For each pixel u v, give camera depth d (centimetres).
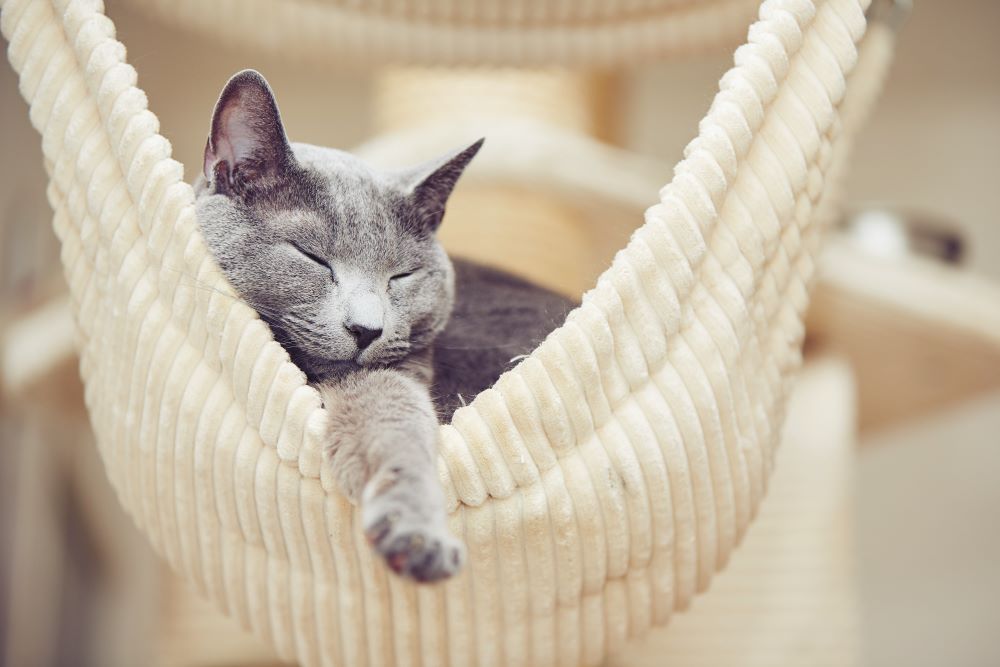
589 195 79
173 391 58
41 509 124
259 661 81
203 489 58
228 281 59
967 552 125
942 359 87
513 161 79
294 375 56
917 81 133
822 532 81
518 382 57
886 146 133
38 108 59
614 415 58
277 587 59
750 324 60
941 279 82
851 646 80
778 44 59
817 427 83
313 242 61
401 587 58
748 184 59
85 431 128
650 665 80
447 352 66
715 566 62
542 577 58
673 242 58
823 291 81
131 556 130
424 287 64
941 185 132
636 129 133
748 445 61
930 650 125
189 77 124
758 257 59
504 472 56
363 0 79
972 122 132
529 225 87
